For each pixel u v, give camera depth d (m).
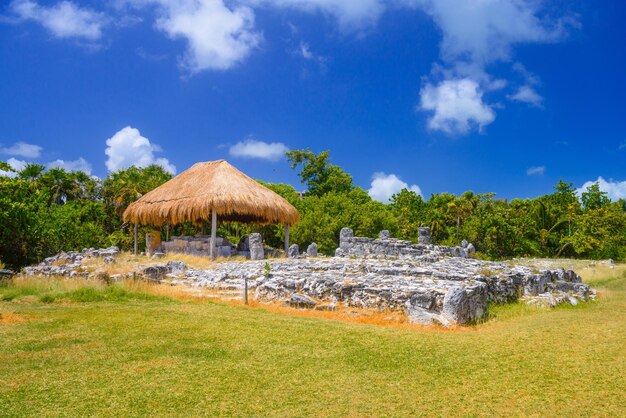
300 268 18.95
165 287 16.47
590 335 10.08
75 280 16.00
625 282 23.25
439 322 11.64
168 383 7.19
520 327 11.27
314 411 6.24
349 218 43.47
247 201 27.02
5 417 6.01
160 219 28.89
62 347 9.03
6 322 10.98
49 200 41.09
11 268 23.59
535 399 6.63
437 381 7.35
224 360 8.31
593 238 47.81
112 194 43.62
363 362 8.25
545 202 55.38
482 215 48.28
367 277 15.92
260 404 6.45
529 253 47.38
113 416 6.07
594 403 6.47
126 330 10.34
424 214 56.19
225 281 17.06
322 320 11.81
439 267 18.81
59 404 6.43
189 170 31.39
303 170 64.31
